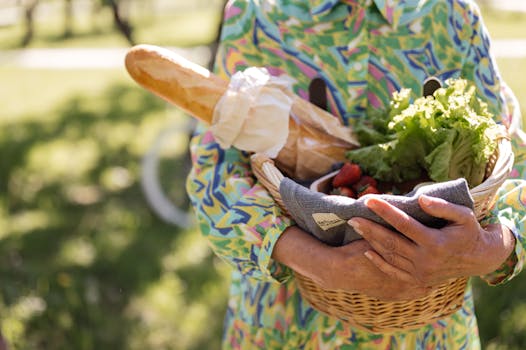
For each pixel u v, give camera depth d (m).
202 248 4.75
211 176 1.85
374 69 1.85
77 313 3.83
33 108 8.84
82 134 7.49
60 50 12.54
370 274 1.58
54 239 4.98
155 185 5.34
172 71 1.77
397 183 1.77
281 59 1.87
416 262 1.52
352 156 1.77
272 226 1.71
